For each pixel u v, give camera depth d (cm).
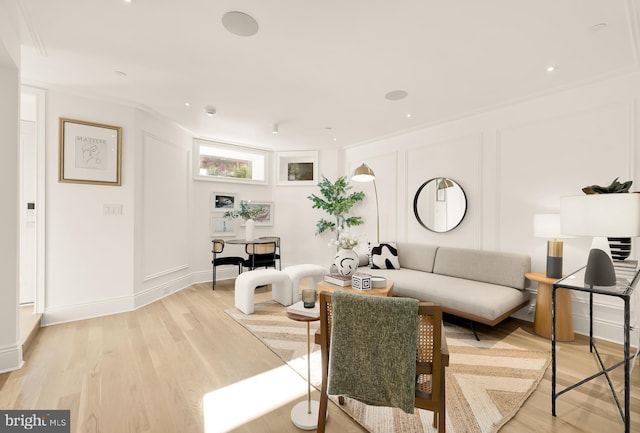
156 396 192
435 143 413
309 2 182
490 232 354
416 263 410
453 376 216
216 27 206
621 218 160
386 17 195
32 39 221
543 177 313
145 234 383
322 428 152
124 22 201
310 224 574
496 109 350
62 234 314
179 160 451
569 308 278
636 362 232
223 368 228
